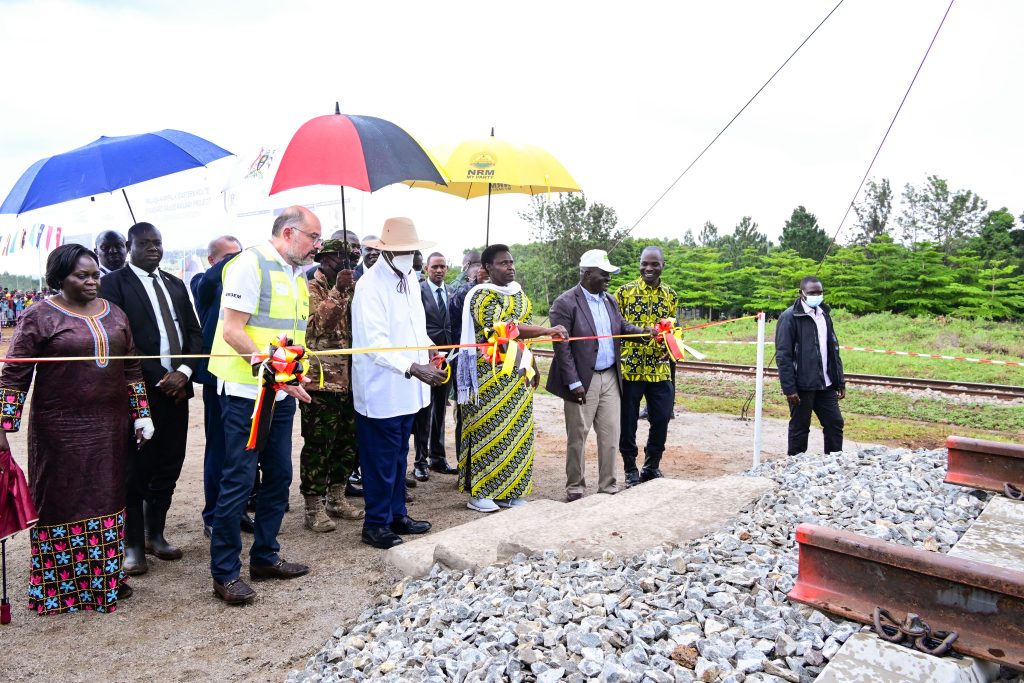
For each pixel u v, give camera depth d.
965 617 2.42
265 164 6.93
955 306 25.30
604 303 6.06
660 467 7.12
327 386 5.00
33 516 3.58
